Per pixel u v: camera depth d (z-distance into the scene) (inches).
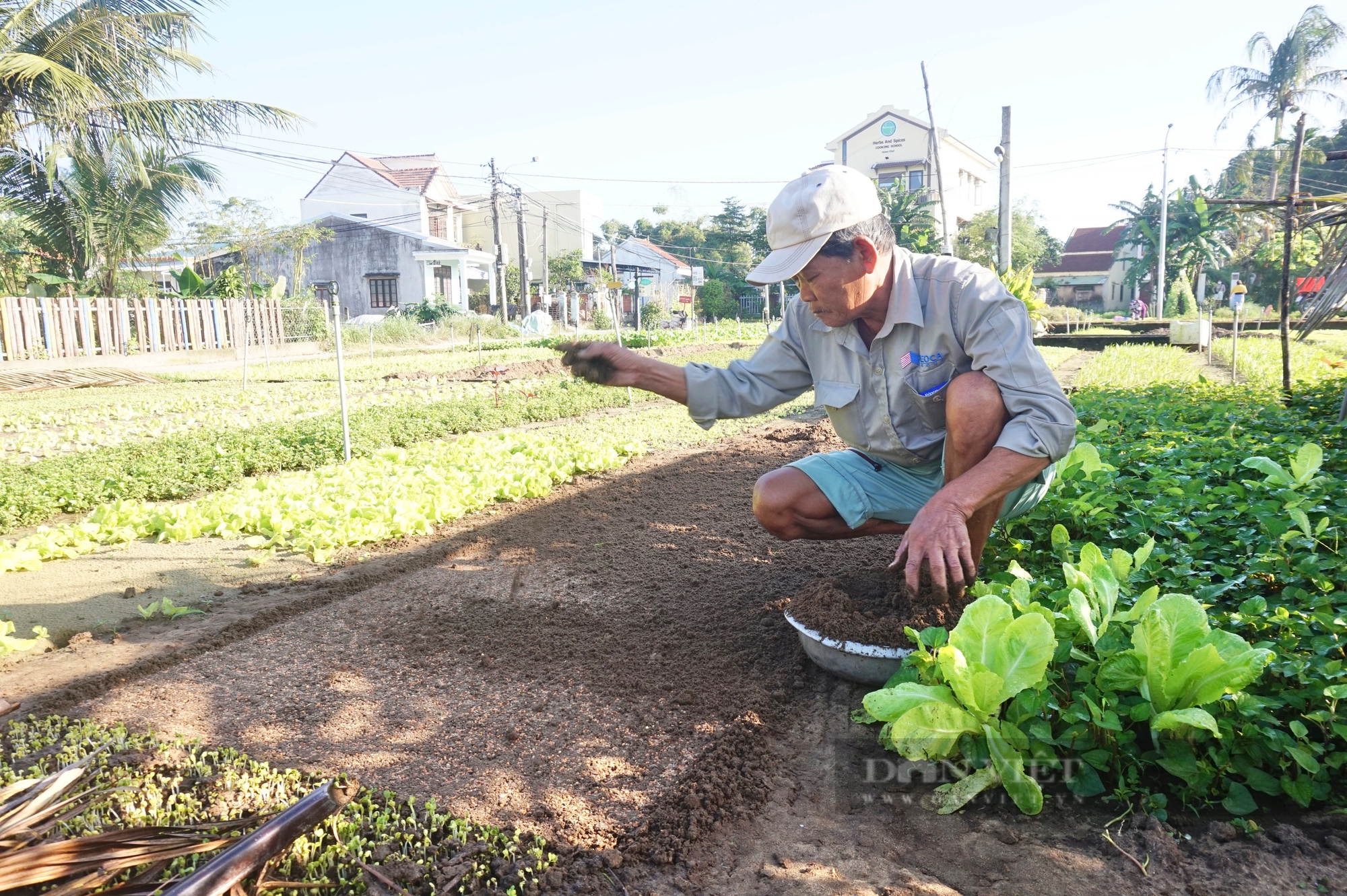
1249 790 88.5
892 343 117.2
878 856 85.1
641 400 502.0
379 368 758.5
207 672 130.3
